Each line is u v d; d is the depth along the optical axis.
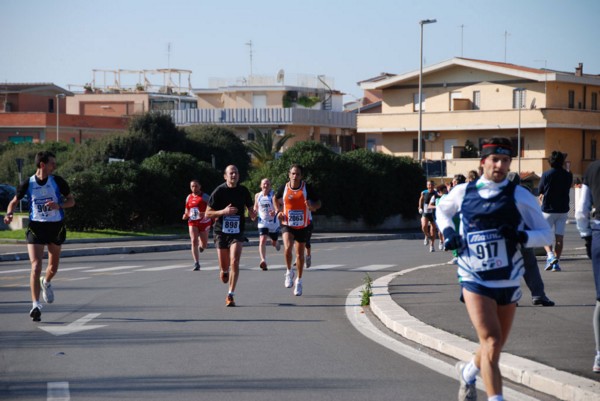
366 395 10.35
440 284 20.89
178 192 51.62
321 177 55.00
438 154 83.62
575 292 18.81
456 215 9.23
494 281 8.91
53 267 16.75
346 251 36.44
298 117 101.81
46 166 16.14
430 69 82.44
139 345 13.64
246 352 13.07
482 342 8.85
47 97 124.75
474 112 79.56
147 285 22.59
